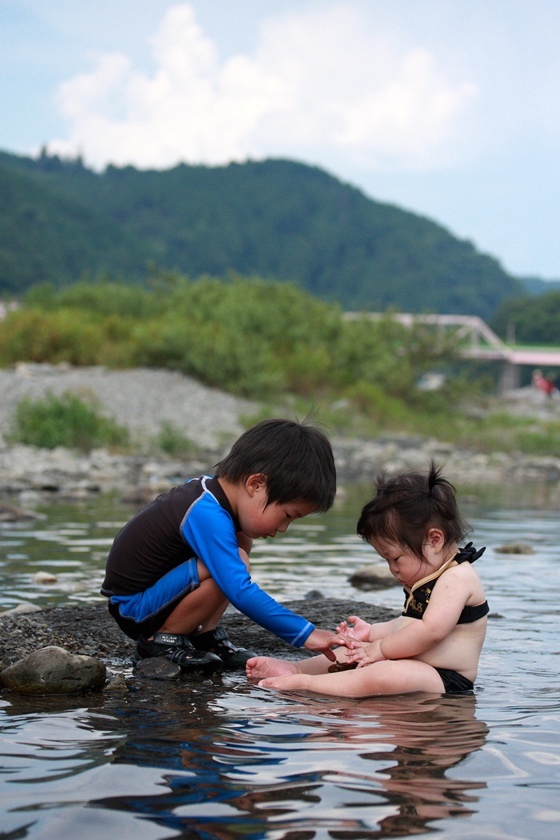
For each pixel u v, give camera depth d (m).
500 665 3.20
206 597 3.08
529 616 4.00
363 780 1.93
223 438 15.02
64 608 3.81
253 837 1.63
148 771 1.96
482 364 50.16
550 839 1.64
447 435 19.14
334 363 21.94
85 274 26.98
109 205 161.75
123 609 3.18
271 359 20.73
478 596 3.06
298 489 2.98
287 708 2.59
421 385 25.17
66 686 2.72
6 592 4.32
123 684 2.86
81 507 8.06
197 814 1.72
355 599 4.37
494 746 2.20
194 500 3.06
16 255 89.19
